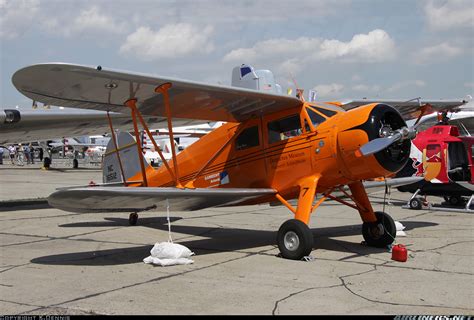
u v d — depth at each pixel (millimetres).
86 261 6418
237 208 13172
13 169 33875
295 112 7219
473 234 8445
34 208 12953
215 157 8305
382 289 4922
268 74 9531
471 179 11781
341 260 6414
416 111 9625
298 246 6363
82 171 31406
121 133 10445
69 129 14109
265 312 4184
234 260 6445
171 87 6469
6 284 5195
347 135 6457
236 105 7246
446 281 5246
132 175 10195
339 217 11148
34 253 6988
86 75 5797
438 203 13875
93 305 4418
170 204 6879
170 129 6750
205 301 4531
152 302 4508
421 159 12086
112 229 9414
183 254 6293
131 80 6062
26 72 5598
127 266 6098
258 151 7621
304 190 6809
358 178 6711
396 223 8453
